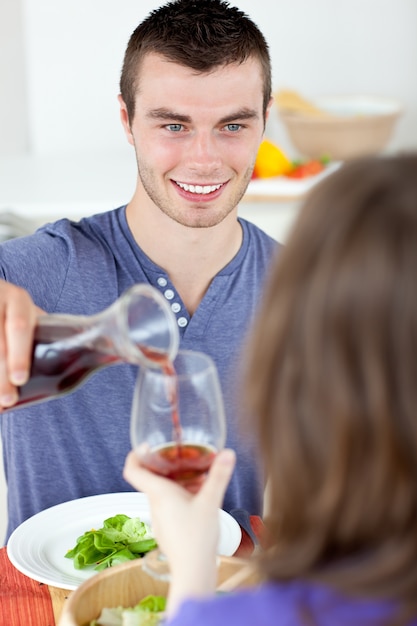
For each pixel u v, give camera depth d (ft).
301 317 2.69
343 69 15.37
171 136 5.86
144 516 5.61
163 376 3.86
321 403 2.65
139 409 3.92
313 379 2.65
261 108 6.03
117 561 5.07
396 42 15.26
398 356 2.56
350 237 2.62
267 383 2.79
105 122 14.79
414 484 2.62
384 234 2.59
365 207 2.64
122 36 14.37
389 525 2.66
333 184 2.75
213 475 3.46
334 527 2.71
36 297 5.95
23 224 10.67
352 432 2.61
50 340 4.04
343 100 14.82
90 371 4.13
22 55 16.49
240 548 5.34
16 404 4.21
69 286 6.08
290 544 2.81
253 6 14.87
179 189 5.97
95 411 6.04
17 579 5.10
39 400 4.25
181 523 3.42
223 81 5.73
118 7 14.23
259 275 6.40
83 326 3.96
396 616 2.63
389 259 2.57
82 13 14.20
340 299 2.60
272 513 2.96
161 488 3.58
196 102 5.73
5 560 5.31
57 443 6.05
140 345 3.83
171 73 5.73
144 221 6.16
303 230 2.73
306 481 2.74
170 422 3.87
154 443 3.88
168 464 3.87
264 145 12.00
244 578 4.11
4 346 4.09
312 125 13.01
